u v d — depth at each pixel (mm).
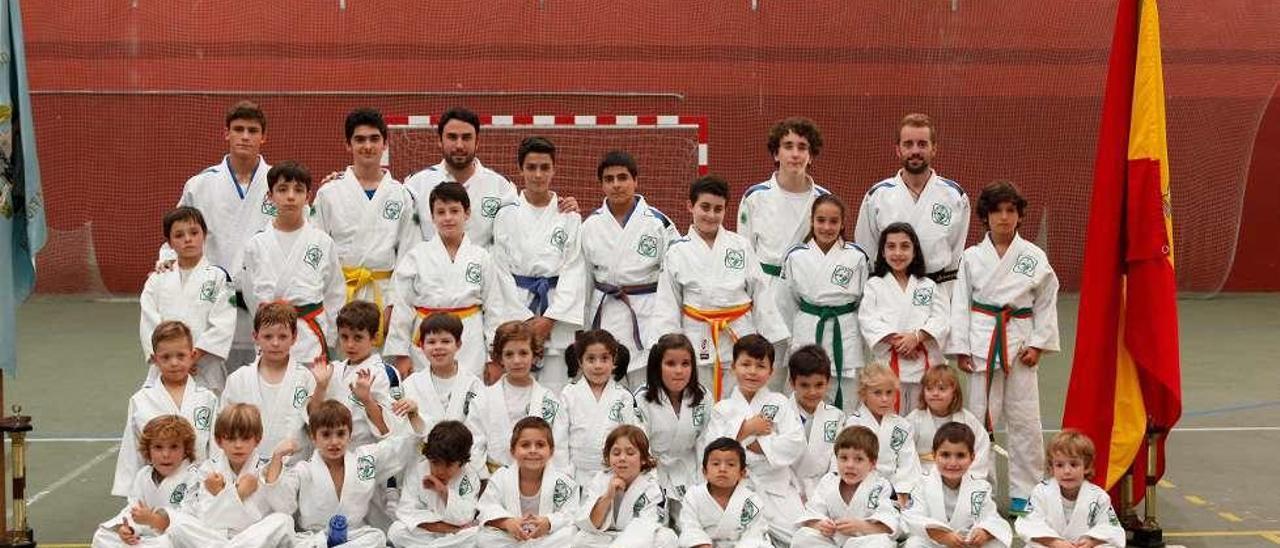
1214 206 14875
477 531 6004
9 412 9281
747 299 6840
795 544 6035
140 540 5684
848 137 14461
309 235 6742
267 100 14180
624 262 6988
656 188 14328
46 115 14148
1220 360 11484
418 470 6160
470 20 14172
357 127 7102
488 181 7457
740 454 5930
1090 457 5879
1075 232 14633
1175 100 14680
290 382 6320
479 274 6855
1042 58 14461
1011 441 7008
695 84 14320
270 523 5762
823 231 6867
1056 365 11422
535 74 14227
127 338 12336
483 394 6434
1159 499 7285
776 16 14305
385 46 14164
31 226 6250
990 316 6926
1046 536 5785
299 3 14102
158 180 14289
